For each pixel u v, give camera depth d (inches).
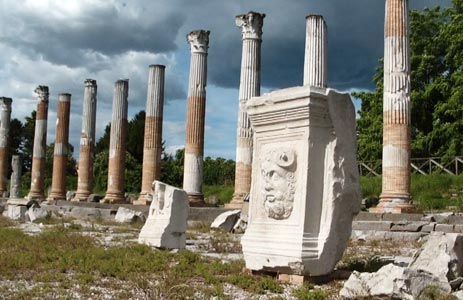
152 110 1528.1
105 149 3051.2
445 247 376.5
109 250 558.3
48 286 377.4
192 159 1368.1
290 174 424.2
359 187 426.0
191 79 1396.4
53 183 1840.6
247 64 1259.2
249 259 434.3
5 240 647.8
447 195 1282.0
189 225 1069.1
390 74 988.6
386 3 1009.5
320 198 417.7
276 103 436.8
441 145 1683.1
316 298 345.7
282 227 422.9
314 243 407.5
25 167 3486.7
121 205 1412.4
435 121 1646.2
